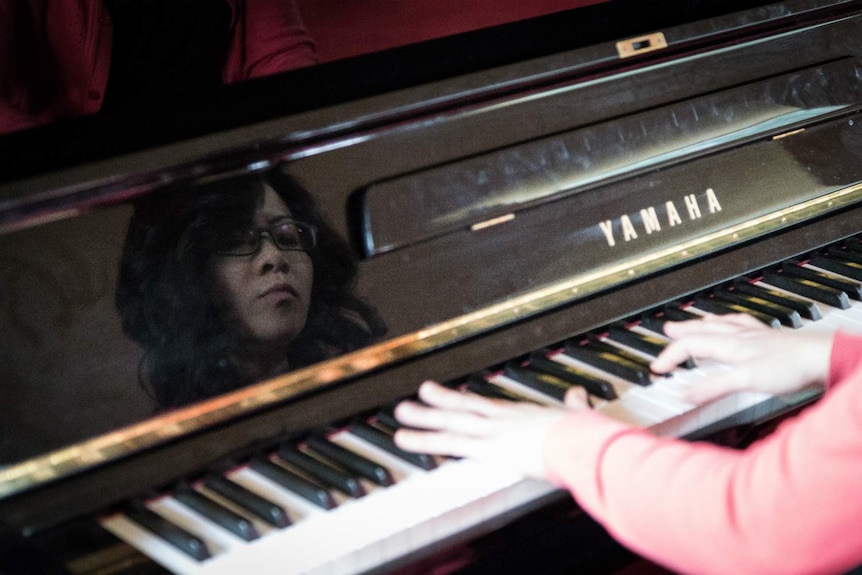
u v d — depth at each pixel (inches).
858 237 66.6
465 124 54.5
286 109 50.8
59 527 42.7
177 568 39.5
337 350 50.3
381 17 71.3
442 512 42.1
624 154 58.4
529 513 45.0
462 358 52.5
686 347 48.8
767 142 63.7
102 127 48.2
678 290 58.7
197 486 45.9
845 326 56.0
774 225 62.8
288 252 49.7
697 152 60.7
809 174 64.9
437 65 55.6
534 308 54.9
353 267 51.2
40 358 44.0
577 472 40.1
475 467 45.1
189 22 72.2
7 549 40.6
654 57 60.2
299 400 48.9
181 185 47.3
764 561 36.3
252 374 48.3
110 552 40.9
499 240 54.6
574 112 57.6
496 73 55.3
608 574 49.3
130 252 46.1
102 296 45.5
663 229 59.2
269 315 49.1
